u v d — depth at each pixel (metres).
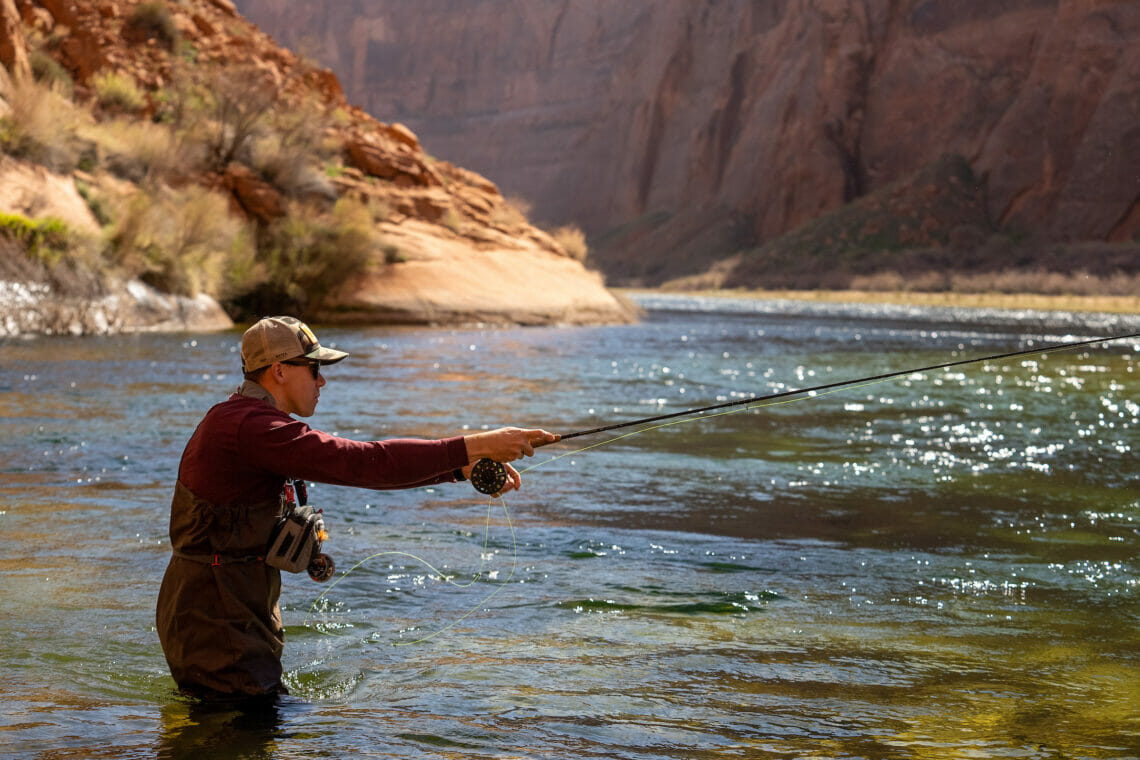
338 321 26.31
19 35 25.11
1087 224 92.62
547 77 150.00
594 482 7.35
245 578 3.18
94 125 25.61
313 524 3.27
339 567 4.92
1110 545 5.61
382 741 2.79
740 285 101.81
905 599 4.53
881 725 3.00
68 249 19.62
